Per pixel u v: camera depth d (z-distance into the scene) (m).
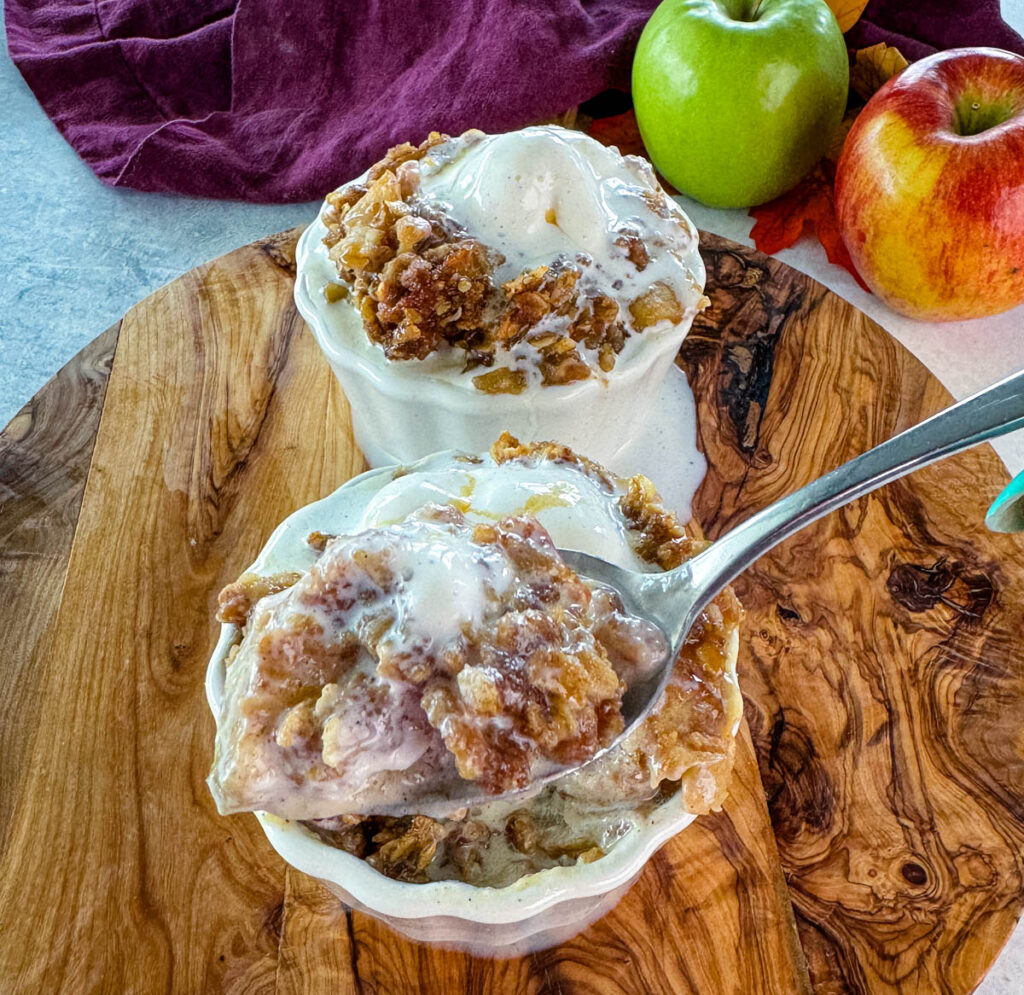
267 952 0.21
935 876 0.22
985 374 0.34
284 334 0.31
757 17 0.35
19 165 0.44
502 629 0.18
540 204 0.26
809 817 0.22
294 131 0.41
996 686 0.24
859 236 0.33
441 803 0.18
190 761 0.23
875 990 0.20
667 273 0.27
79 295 0.40
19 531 0.27
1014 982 0.25
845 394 0.30
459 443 0.27
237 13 0.42
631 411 0.28
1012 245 0.31
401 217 0.26
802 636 0.25
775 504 0.20
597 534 0.21
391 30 0.41
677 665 0.19
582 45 0.39
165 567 0.27
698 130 0.35
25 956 0.21
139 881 0.22
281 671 0.17
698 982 0.21
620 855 0.19
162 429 0.29
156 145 0.40
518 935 0.20
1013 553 0.26
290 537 0.22
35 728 0.24
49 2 0.47
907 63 0.39
